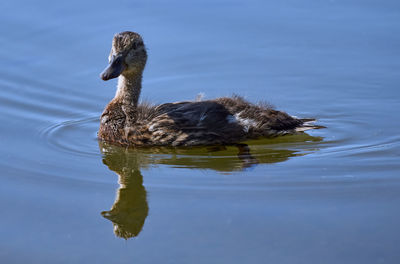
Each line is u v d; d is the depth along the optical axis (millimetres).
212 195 11266
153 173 12328
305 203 10859
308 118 15180
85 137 14391
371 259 9133
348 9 20250
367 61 17719
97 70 17391
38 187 11688
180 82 17125
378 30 19016
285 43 18688
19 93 16250
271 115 14062
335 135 14328
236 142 13812
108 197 11344
